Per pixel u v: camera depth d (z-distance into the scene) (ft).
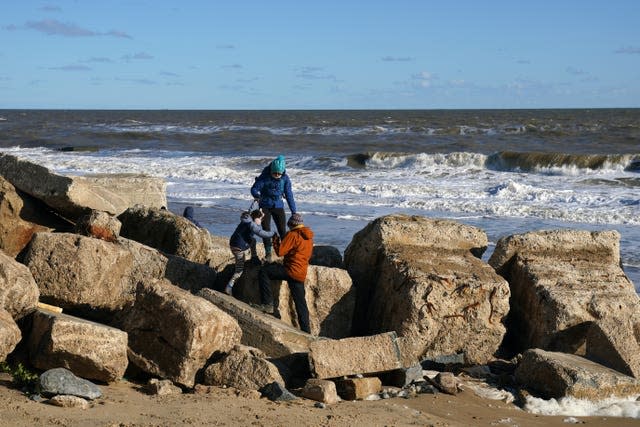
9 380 25.64
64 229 40.09
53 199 38.55
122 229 43.96
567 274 38.63
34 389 24.58
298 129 282.77
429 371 33.58
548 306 36.60
